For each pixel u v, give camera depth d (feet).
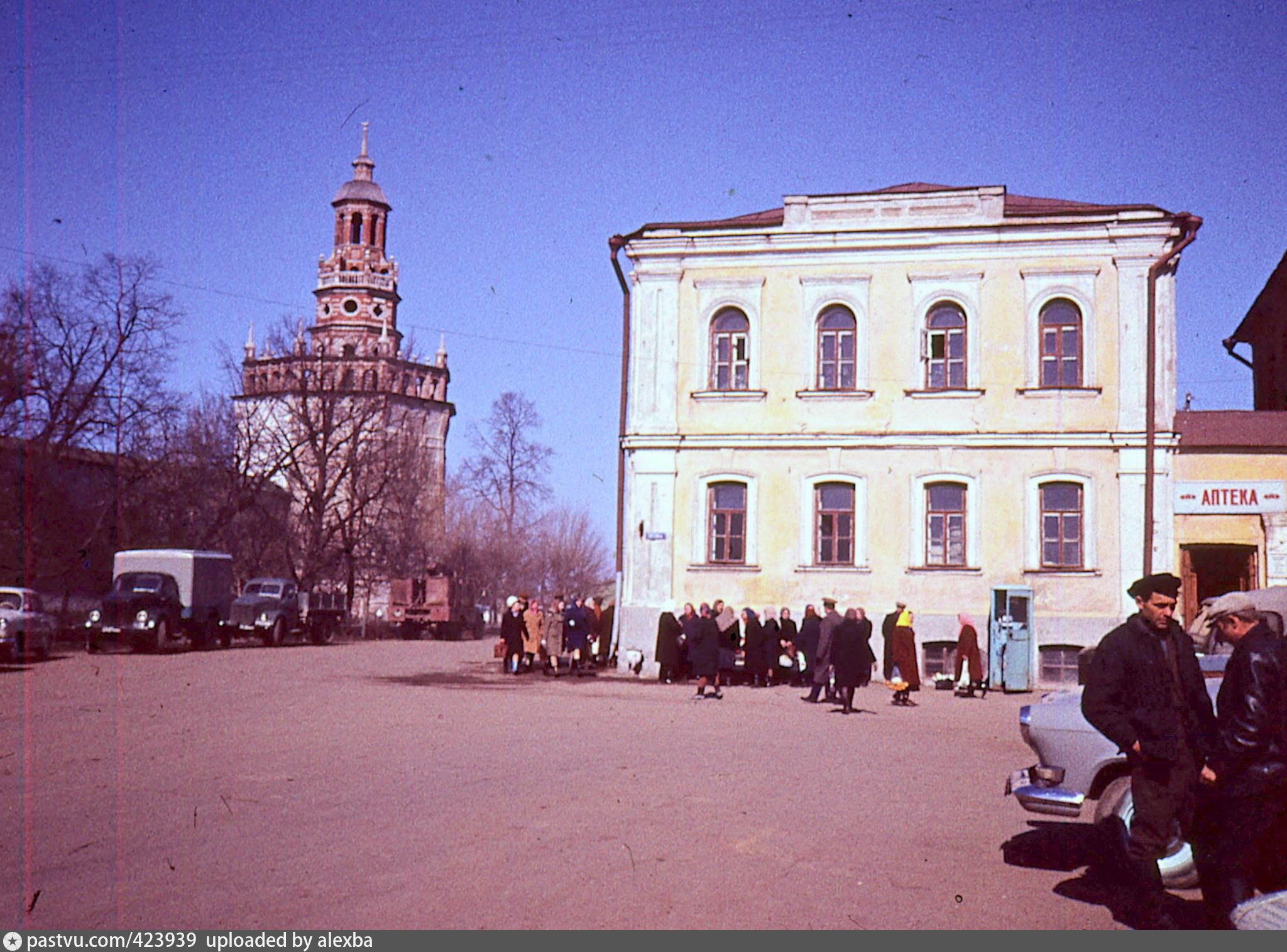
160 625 107.55
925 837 29.63
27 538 126.21
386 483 182.09
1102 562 89.56
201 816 29.45
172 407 131.95
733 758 43.32
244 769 37.40
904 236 94.07
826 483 94.73
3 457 122.83
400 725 51.03
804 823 30.76
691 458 96.12
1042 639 89.45
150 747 42.50
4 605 93.97
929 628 91.30
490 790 34.19
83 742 43.57
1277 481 87.97
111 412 126.72
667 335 97.30
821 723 58.70
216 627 120.57
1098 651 21.76
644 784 36.14
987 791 37.50
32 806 30.81
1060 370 91.81
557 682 82.64
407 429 193.98
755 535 94.58
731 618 86.69
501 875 23.85
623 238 97.66
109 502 134.31
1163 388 90.02
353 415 180.55
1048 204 102.37
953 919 21.77
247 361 170.19
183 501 151.64
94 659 98.37
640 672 92.94
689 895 22.80
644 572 95.40
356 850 25.91
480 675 88.43
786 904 22.43
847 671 64.95
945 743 51.29
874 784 38.09
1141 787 21.21
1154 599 21.42
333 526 178.29
